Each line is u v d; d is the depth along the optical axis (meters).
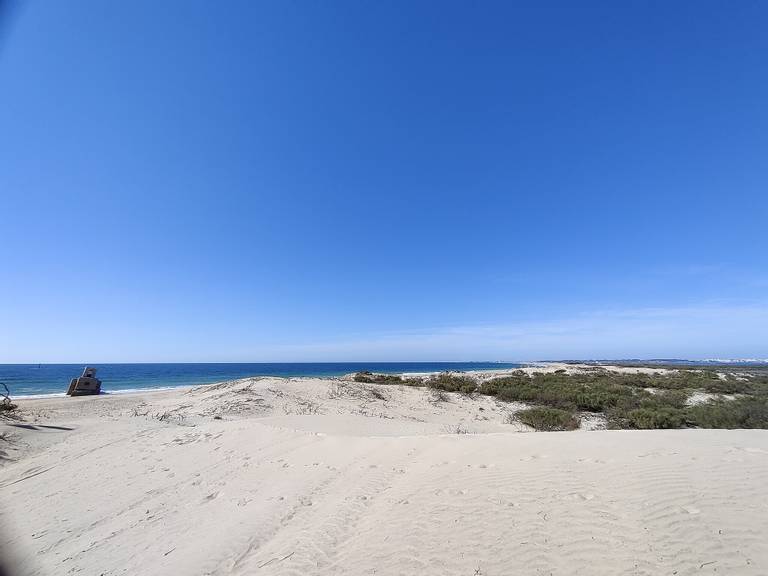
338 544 4.43
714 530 3.45
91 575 4.52
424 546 4.02
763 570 2.93
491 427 14.89
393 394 24.88
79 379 29.62
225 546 4.77
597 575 3.18
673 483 4.37
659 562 3.20
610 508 4.05
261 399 19.59
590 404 20.53
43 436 12.03
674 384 29.48
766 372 49.19
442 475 5.76
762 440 6.33
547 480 4.91
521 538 3.82
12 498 7.32
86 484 7.83
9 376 59.59
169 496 6.91
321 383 26.06
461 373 45.41
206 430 11.34
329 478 6.82
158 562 4.66
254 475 7.54
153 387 43.00
